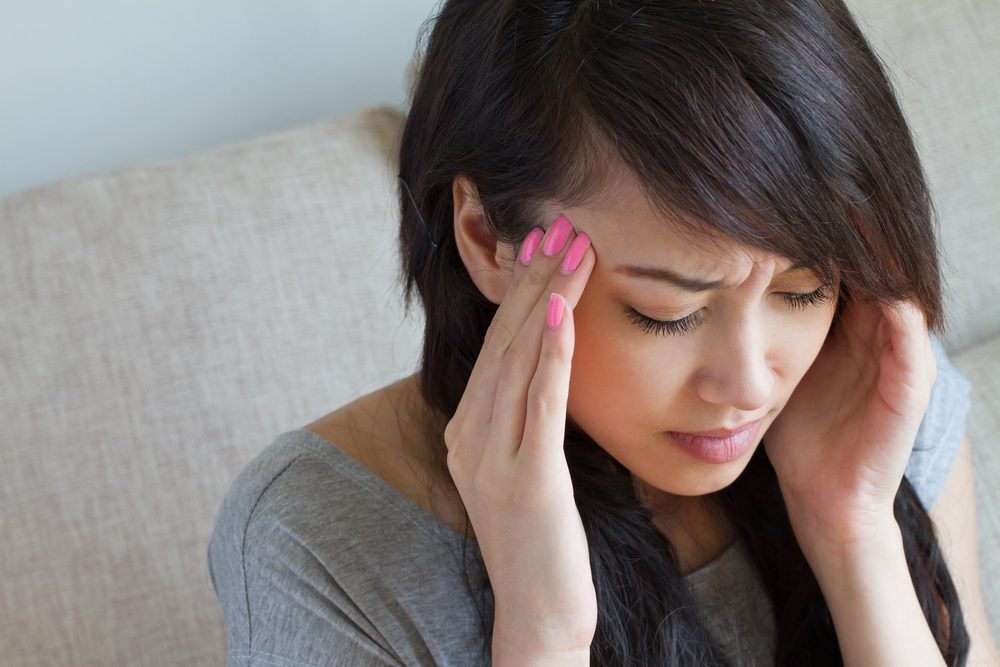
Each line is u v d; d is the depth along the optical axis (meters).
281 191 1.30
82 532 1.18
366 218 1.33
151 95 1.47
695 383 0.74
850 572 0.92
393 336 1.31
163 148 1.50
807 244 0.66
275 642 0.90
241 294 1.25
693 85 0.63
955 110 1.41
